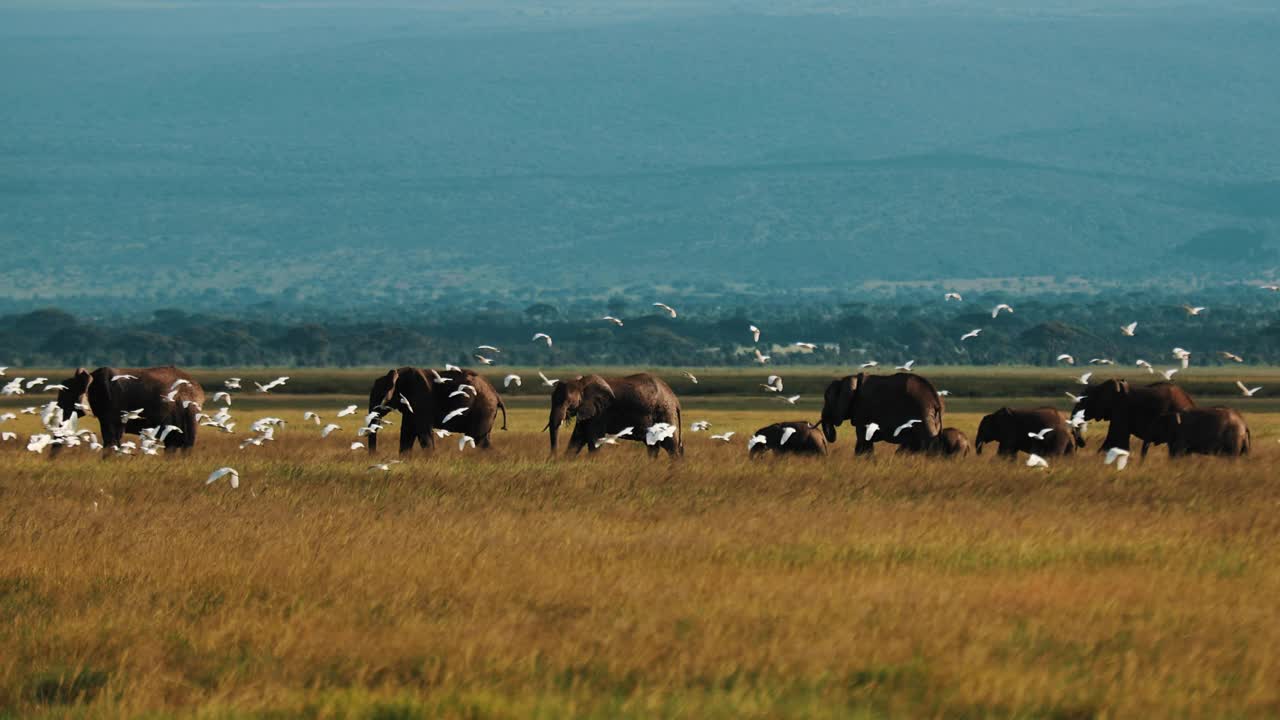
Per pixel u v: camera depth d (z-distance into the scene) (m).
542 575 70.12
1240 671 54.38
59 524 88.75
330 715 49.16
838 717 49.09
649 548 79.00
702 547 79.38
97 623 60.88
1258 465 125.12
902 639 58.31
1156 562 76.19
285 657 56.38
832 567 73.50
